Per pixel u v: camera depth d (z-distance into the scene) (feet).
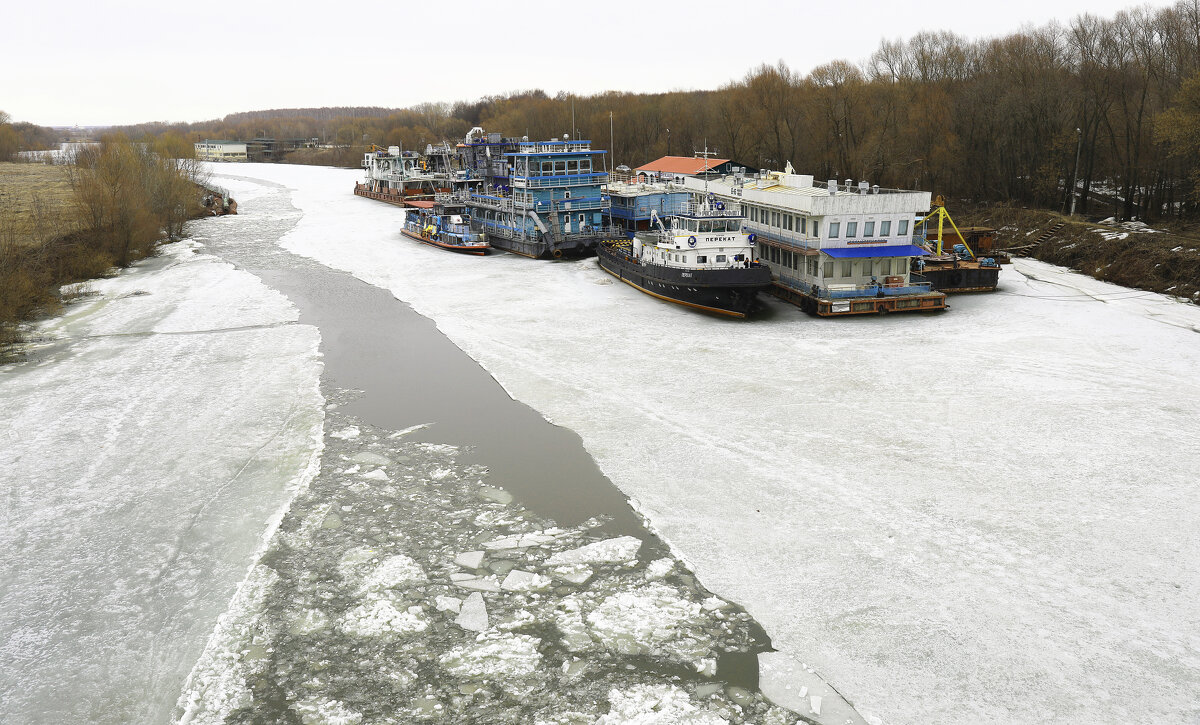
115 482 100.58
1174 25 303.68
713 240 181.78
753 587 75.36
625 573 78.54
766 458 102.47
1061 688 61.16
